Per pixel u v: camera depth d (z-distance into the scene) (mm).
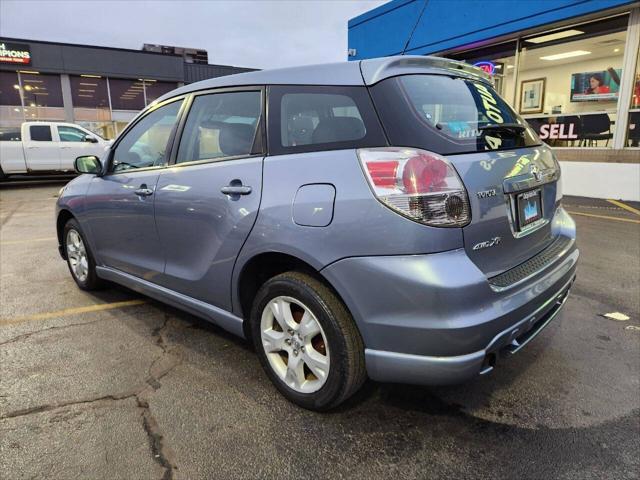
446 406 2477
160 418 2377
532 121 10773
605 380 2707
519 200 2338
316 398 2324
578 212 7805
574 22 9430
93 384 2693
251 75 2682
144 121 3395
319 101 2322
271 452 2131
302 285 2244
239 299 2604
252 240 2391
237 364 2924
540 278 2338
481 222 2045
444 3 11562
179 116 3061
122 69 20562
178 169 2928
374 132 2107
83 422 2346
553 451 2127
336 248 2066
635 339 3211
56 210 4320
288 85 2471
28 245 6148
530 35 10352
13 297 4133
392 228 1932
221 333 3383
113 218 3506
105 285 4293
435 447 2162
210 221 2641
